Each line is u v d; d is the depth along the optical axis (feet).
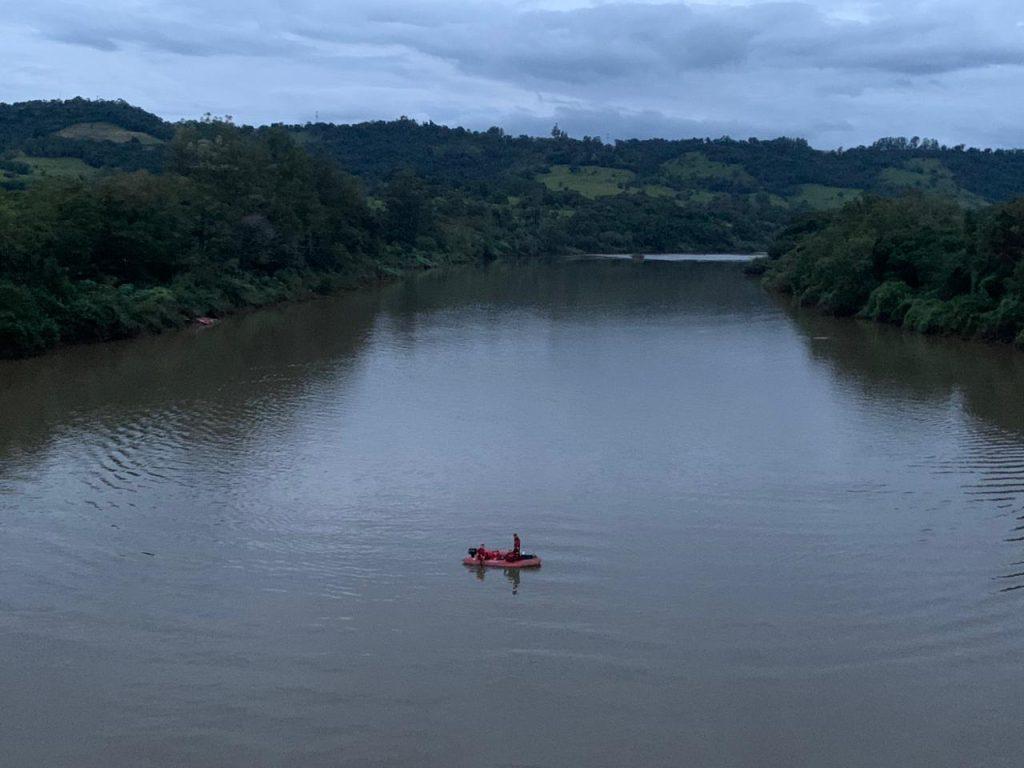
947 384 250.78
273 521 155.53
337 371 268.82
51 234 316.19
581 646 117.60
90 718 103.91
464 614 125.39
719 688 108.78
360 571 137.80
